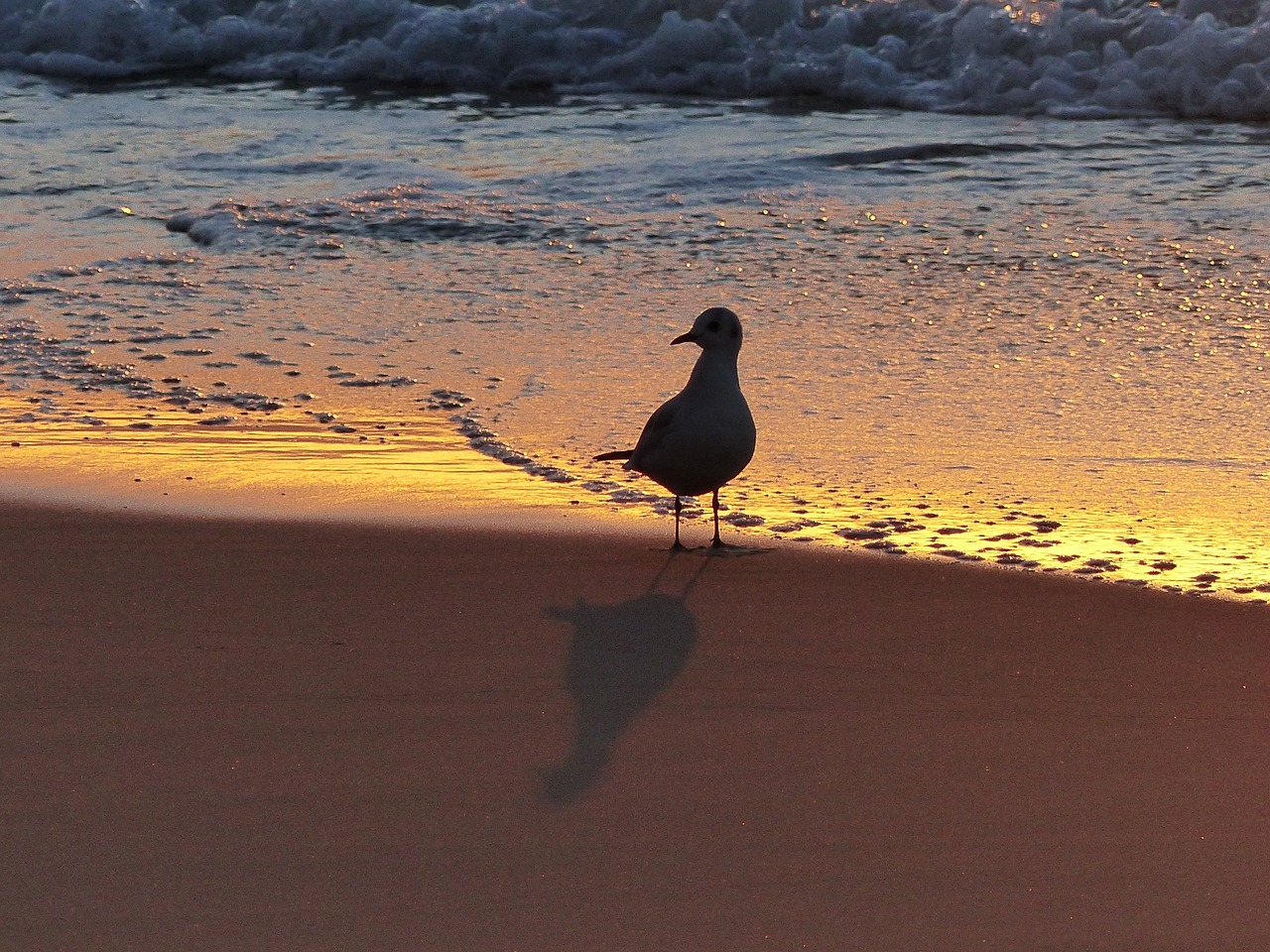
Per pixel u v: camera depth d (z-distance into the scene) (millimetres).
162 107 29516
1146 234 19656
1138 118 27078
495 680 8664
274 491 12195
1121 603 9836
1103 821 7164
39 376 15484
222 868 6746
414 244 20344
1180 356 15352
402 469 12773
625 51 31703
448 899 6527
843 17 30906
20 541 10945
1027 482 12328
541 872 6738
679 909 6480
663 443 10633
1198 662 8914
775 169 23609
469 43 32125
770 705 8375
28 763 7648
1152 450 12977
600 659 8953
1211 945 6242
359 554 10727
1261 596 9953
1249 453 12828
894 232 20250
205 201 22484
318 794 7367
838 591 10055
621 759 7758
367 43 32500
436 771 7617
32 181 23656
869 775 7598
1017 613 9672
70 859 6793
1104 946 6242
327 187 23219
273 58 33500
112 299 18109
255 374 15516
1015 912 6461
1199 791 7426
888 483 12359
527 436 13648
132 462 12938
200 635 9273
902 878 6707
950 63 29594
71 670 8734
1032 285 17875
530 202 22156
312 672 8734
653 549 10883
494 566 10523
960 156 24141
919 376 15047
